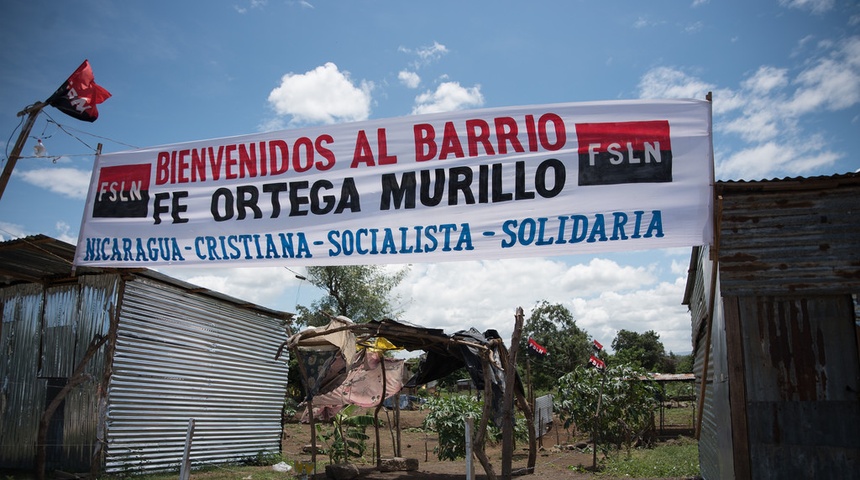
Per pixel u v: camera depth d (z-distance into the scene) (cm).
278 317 1789
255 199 848
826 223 776
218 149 876
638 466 1510
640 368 1791
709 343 1009
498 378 1090
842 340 763
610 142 709
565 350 4853
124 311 1267
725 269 795
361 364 1517
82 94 911
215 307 1544
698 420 1082
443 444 1817
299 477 1371
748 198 797
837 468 745
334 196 809
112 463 1220
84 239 926
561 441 2414
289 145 841
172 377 1384
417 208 771
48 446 1266
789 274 777
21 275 1320
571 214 711
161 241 888
